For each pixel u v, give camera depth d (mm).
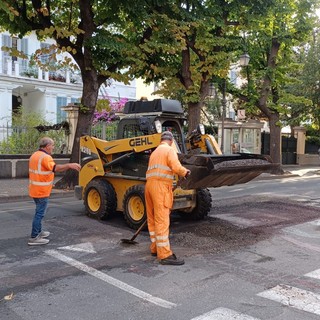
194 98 15703
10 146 16609
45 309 4348
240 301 4562
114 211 8641
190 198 8469
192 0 14789
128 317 4160
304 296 4719
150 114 8359
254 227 8188
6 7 10172
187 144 8742
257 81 23734
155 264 5844
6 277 5297
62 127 17781
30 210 10094
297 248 6789
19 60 24953
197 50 15898
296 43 20781
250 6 15648
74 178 13602
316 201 11680
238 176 7703
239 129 23234
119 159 8367
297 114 25828
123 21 14000
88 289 4906
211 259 6109
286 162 28203
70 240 7113
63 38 13023
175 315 4207
